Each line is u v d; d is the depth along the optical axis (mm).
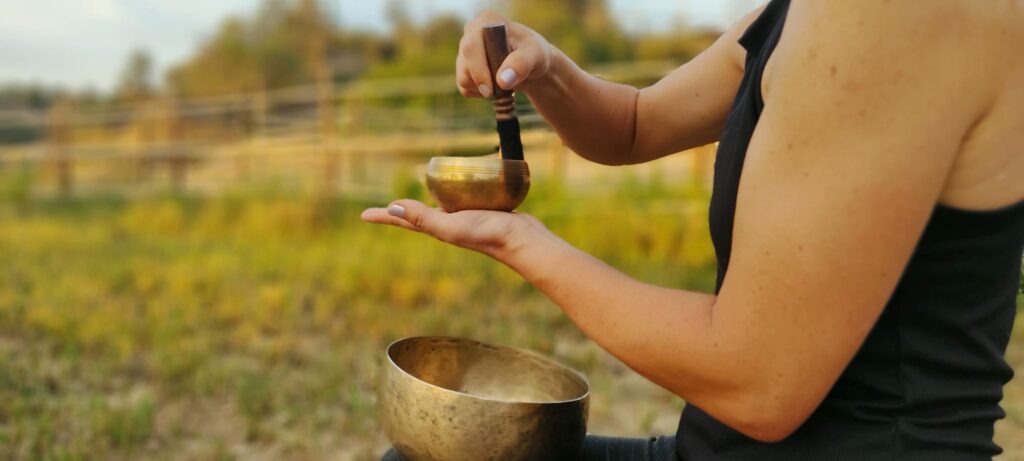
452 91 12180
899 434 1097
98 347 5004
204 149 13266
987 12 973
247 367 4605
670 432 3680
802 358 1025
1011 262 1080
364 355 4832
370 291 6410
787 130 1009
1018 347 4754
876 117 968
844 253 987
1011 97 994
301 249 8359
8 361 4582
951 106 970
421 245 7602
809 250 995
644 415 3875
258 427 3723
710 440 1238
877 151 970
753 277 1033
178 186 13305
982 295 1075
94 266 7496
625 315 1121
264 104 13820
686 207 7812
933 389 1085
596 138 1739
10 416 3816
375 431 3779
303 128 13211
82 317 5559
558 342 5117
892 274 999
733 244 1071
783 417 1058
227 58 28297
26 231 10047
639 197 8133
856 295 999
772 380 1045
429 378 1570
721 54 1659
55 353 4898
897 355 1090
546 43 1594
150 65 33094
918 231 995
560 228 8062
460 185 1266
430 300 6188
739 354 1051
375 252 7473
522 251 1193
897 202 974
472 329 5281
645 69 9477
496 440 1282
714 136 1711
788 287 1011
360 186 10836
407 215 1244
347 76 25625
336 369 4504
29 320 5508
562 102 1667
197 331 5355
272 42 28500
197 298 6191
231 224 10305
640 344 1109
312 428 3754
